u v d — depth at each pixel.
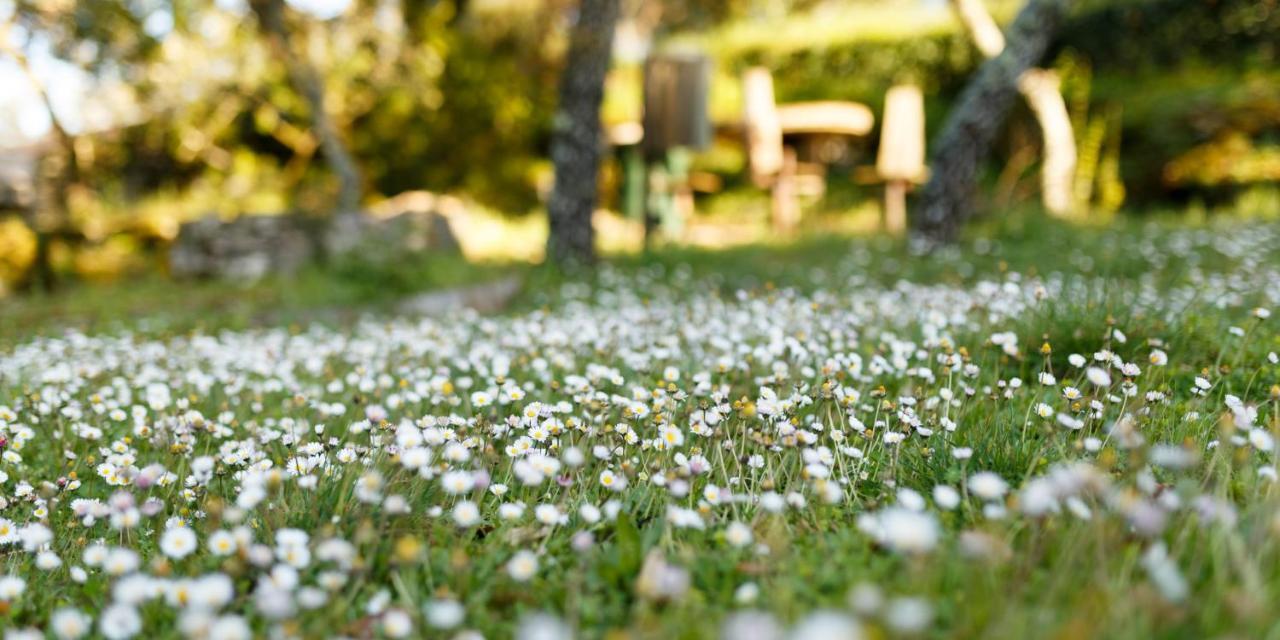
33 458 3.32
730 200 14.96
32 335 6.62
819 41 16.41
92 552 2.11
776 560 1.99
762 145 11.62
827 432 2.86
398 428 2.73
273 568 1.94
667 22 22.34
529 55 16.34
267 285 9.80
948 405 2.91
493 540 2.21
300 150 14.87
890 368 3.45
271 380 4.32
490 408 3.37
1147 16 14.34
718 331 4.51
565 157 9.50
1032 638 1.47
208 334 6.75
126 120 14.17
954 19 15.38
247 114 15.24
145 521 2.55
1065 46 14.63
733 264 9.12
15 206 12.21
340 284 8.39
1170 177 13.11
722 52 17.25
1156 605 1.52
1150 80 14.59
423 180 15.69
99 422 3.55
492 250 12.59
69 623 1.73
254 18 11.60
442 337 5.12
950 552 1.82
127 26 11.48
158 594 1.81
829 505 2.28
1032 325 3.88
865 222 12.84
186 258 11.09
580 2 9.48
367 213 11.30
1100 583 1.60
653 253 9.90
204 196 14.68
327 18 13.11
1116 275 6.74
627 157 13.23
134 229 12.61
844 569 1.91
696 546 2.12
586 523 2.29
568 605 1.83
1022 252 8.53
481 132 15.69
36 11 10.77
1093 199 13.67
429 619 1.74
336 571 1.98
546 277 8.80
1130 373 2.80
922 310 4.75
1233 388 3.22
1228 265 6.93
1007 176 14.15
